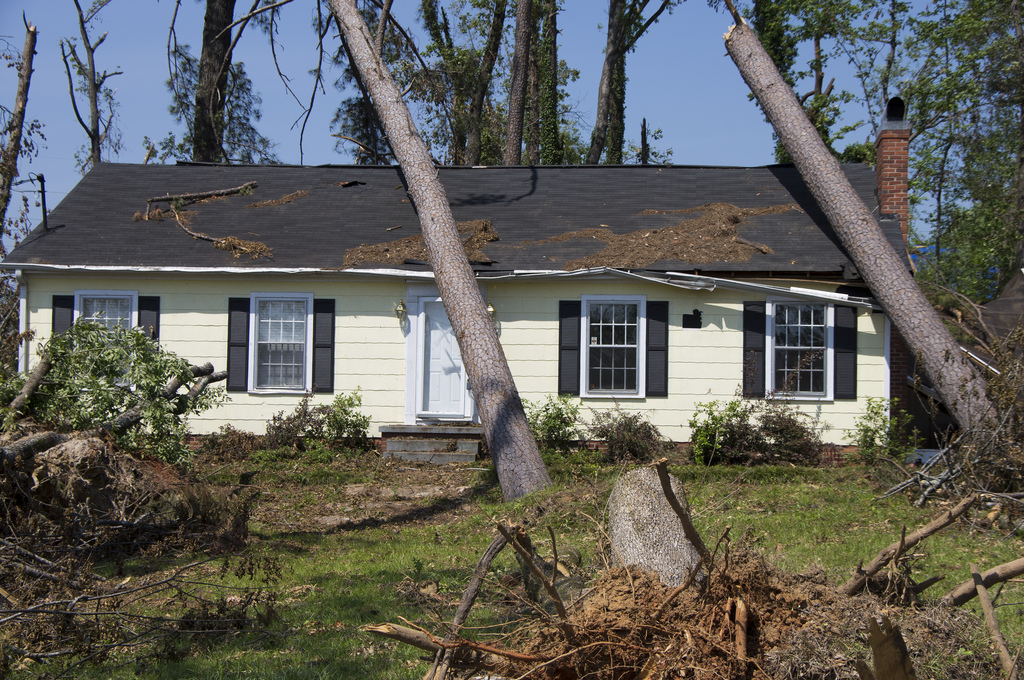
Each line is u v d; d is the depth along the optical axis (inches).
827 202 525.3
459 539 341.1
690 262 542.9
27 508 284.7
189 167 723.4
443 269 493.4
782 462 500.7
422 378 566.3
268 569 256.5
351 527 374.0
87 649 198.4
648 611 174.2
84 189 673.6
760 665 161.9
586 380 550.0
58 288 573.9
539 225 617.3
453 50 1234.6
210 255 577.9
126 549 307.6
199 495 325.4
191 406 416.2
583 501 332.5
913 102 1061.1
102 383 352.2
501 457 432.8
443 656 164.4
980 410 409.4
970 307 586.6
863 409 524.4
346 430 557.3
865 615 167.0
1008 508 334.6
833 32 1101.1
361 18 627.2
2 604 223.8
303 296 573.6
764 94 584.4
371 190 685.9
